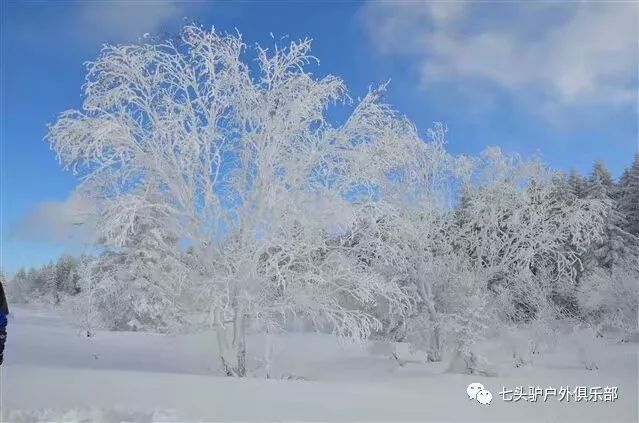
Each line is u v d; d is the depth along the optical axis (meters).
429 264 18.58
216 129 14.22
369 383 12.26
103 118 13.28
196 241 13.86
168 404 7.63
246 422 6.69
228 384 9.98
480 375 14.70
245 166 14.40
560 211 19.78
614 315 26.92
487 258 19.53
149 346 19.53
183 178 13.95
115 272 14.39
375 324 14.21
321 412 7.84
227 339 13.66
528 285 21.30
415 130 19.05
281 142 14.11
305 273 13.57
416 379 13.46
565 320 27.17
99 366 13.87
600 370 15.69
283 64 14.45
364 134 14.73
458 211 19.98
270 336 13.98
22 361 14.27
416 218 18.67
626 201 42.41
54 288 58.66
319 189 14.04
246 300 13.45
